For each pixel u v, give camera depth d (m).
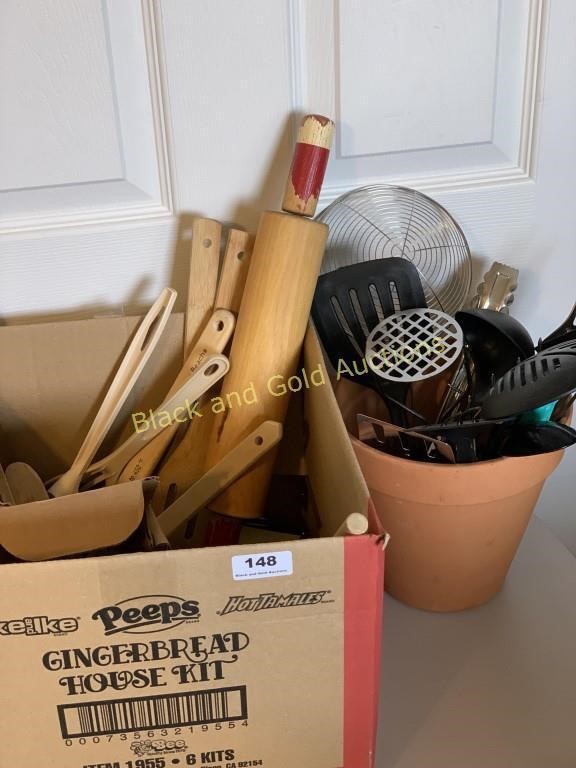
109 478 0.82
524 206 0.87
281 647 0.55
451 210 0.87
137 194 0.83
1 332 0.79
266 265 0.75
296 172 0.75
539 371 0.65
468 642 0.77
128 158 0.81
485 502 0.70
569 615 0.80
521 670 0.74
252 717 0.58
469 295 0.86
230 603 0.53
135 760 0.59
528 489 0.72
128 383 0.79
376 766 0.65
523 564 0.87
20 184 0.81
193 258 0.81
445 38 0.80
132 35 0.76
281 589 0.53
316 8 0.77
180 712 0.57
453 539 0.74
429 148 0.84
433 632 0.78
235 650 0.55
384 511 0.74
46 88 0.77
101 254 0.84
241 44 0.77
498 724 0.69
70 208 0.82
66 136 0.79
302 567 0.52
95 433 0.80
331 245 0.85
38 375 0.82
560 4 0.79
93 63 0.77
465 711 0.70
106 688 0.56
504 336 0.73
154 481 0.61
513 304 0.92
